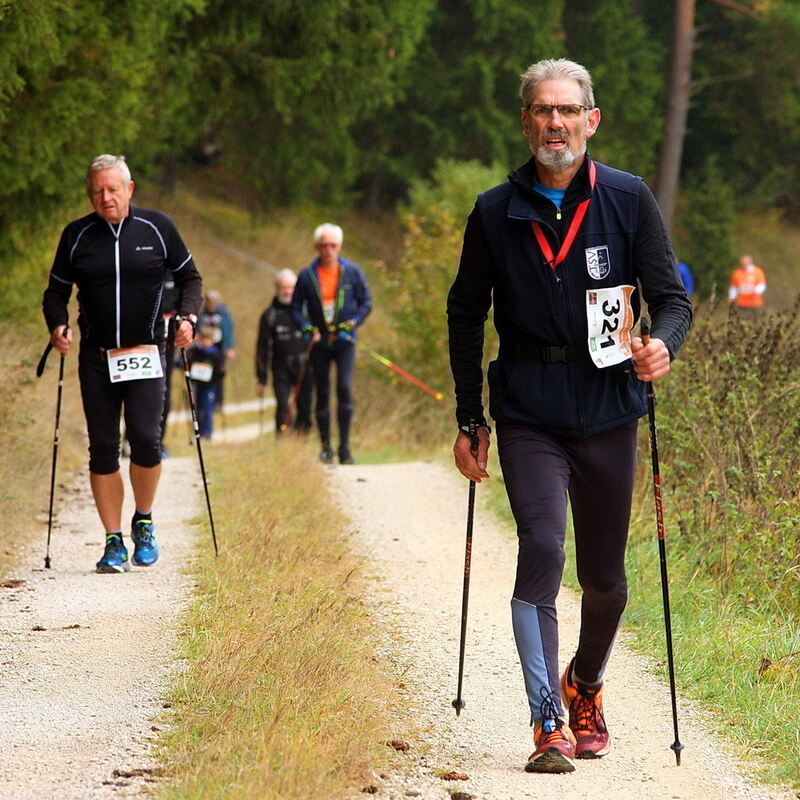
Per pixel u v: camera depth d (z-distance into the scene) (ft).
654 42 475.72
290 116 229.04
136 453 77.77
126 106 135.33
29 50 107.34
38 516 95.04
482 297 48.83
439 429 164.04
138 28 138.72
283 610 62.54
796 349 86.99
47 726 48.60
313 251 409.90
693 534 78.64
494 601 73.46
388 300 183.52
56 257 77.66
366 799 42.29
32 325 138.72
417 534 92.99
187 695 51.55
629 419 47.01
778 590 68.90
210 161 450.71
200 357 175.73
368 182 476.54
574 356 46.78
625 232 46.57
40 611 67.05
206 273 347.56
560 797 43.57
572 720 49.29
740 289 279.49
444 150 439.22
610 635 48.55
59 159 128.67
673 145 339.57
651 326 46.80
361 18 215.51
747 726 52.26
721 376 86.99
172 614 65.62
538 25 431.84
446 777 45.16
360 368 176.45
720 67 484.33
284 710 48.21
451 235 174.70
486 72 426.92
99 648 59.52
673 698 48.03
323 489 108.17
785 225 506.07
